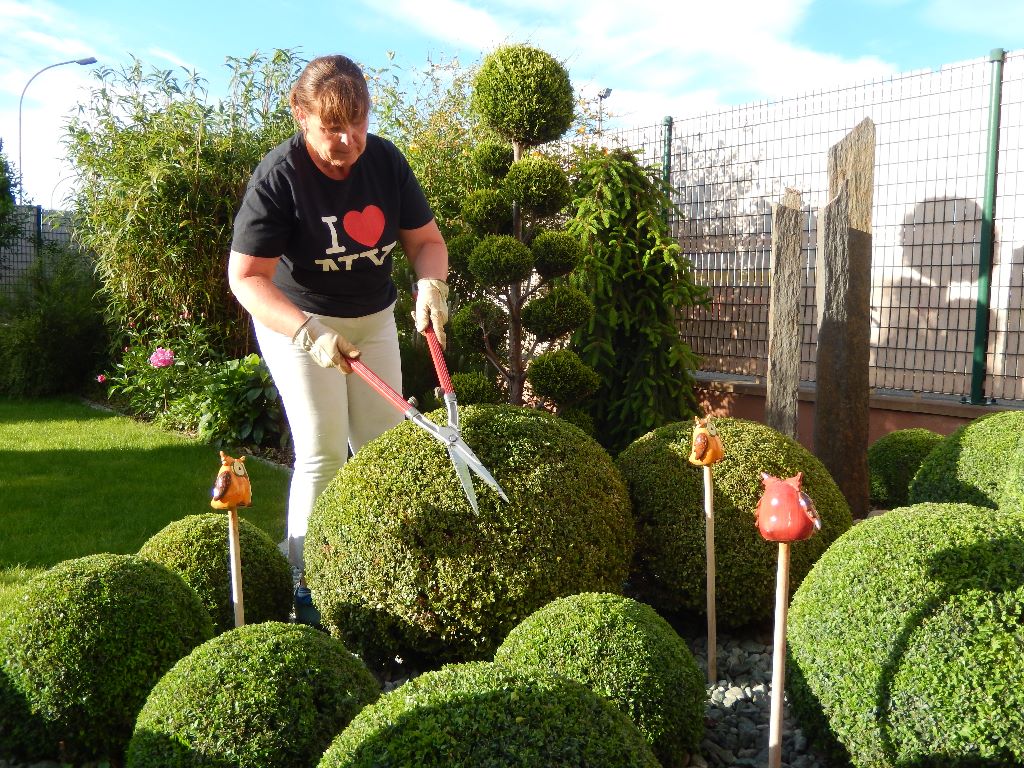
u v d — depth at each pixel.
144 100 8.31
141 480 5.77
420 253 3.04
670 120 7.28
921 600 1.94
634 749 1.47
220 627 2.79
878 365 6.04
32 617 2.22
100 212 8.29
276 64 8.14
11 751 2.25
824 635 2.05
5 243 13.83
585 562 2.52
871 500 4.66
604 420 6.24
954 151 5.54
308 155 2.69
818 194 6.25
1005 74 5.26
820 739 2.11
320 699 1.94
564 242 4.80
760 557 2.83
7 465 6.26
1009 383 5.38
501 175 5.23
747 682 2.64
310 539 2.68
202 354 8.09
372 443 2.70
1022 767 1.81
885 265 5.96
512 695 1.48
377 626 2.53
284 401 3.05
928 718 1.86
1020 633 1.85
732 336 6.95
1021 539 2.02
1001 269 5.36
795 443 3.11
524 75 4.88
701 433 2.46
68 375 10.46
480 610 2.45
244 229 2.64
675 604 2.97
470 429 2.63
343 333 3.02
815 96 6.24
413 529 2.46
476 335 5.26
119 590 2.29
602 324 6.01
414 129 7.68
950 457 3.40
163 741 1.86
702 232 7.12
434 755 1.40
